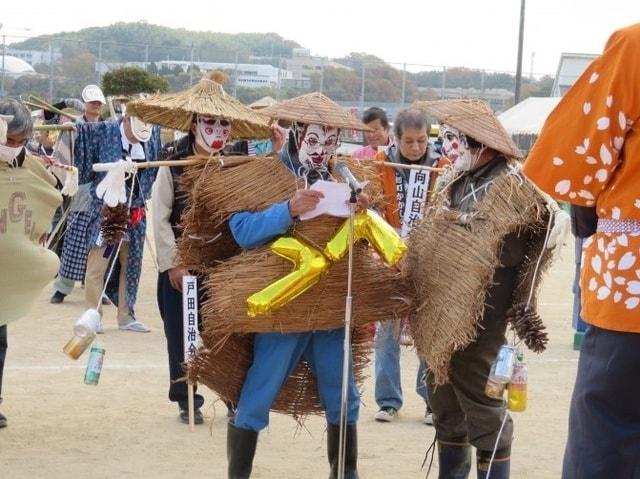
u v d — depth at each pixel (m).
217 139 6.53
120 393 8.30
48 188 6.93
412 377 9.21
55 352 9.73
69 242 11.28
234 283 5.36
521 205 5.21
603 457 4.16
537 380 9.36
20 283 6.82
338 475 5.42
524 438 7.45
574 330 11.89
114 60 33.59
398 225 7.34
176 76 33.81
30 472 6.34
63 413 7.66
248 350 5.65
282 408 5.82
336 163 5.39
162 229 6.99
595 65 4.09
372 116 9.24
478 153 5.43
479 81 34.75
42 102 10.31
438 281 5.30
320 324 5.35
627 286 4.09
